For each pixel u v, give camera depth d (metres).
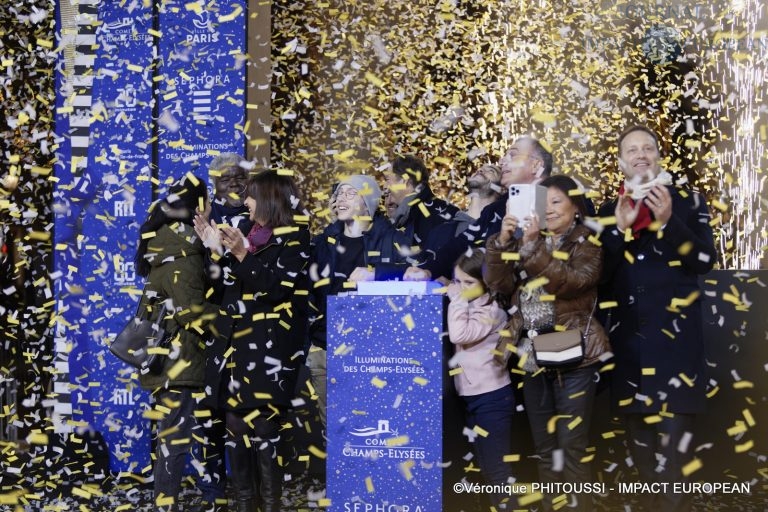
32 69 8.18
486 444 4.01
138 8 6.09
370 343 3.86
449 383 4.06
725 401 4.77
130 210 6.04
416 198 5.50
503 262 3.88
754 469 4.72
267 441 4.46
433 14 9.93
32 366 7.25
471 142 9.55
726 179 8.25
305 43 9.45
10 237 7.66
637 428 4.00
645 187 3.79
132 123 6.08
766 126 9.09
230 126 6.03
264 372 4.38
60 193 6.12
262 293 4.38
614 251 3.97
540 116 5.09
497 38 10.12
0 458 6.36
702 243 3.88
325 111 9.51
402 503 3.81
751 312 4.75
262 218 4.50
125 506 5.02
